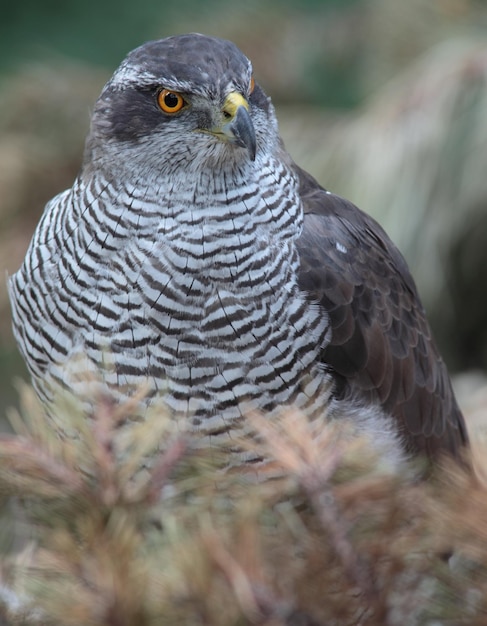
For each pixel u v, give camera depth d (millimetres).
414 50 12438
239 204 7219
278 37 13523
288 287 7234
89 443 4906
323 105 13039
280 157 7703
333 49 13227
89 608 4293
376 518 4711
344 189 11500
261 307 7082
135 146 7289
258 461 6969
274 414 7172
